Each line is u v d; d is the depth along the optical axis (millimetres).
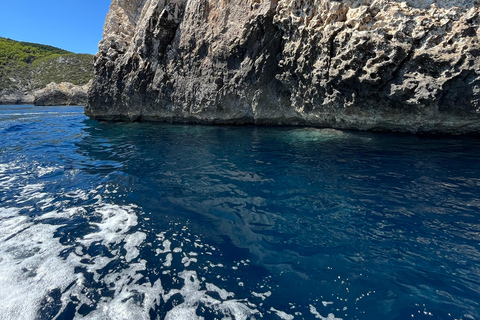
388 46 7297
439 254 2963
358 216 3830
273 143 8250
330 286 2553
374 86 7945
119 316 2285
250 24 9750
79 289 2596
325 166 5988
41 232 3590
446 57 6902
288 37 9234
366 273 2709
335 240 3287
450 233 3342
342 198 4406
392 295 2426
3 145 8984
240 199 4480
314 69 8875
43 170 6227
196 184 5176
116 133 11086
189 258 3020
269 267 2842
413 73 7449
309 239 3324
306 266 2838
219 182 5238
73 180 5547
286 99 10539
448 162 5910
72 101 46281
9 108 34125
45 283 2672
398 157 6414
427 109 7613
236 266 2873
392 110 8258
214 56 11188
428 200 4223
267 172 5723
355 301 2371
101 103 15484
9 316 2303
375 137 8422
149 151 7793
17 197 4719
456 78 7016
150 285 2627
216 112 11836
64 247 3260
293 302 2379
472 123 7688
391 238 3287
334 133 9180
